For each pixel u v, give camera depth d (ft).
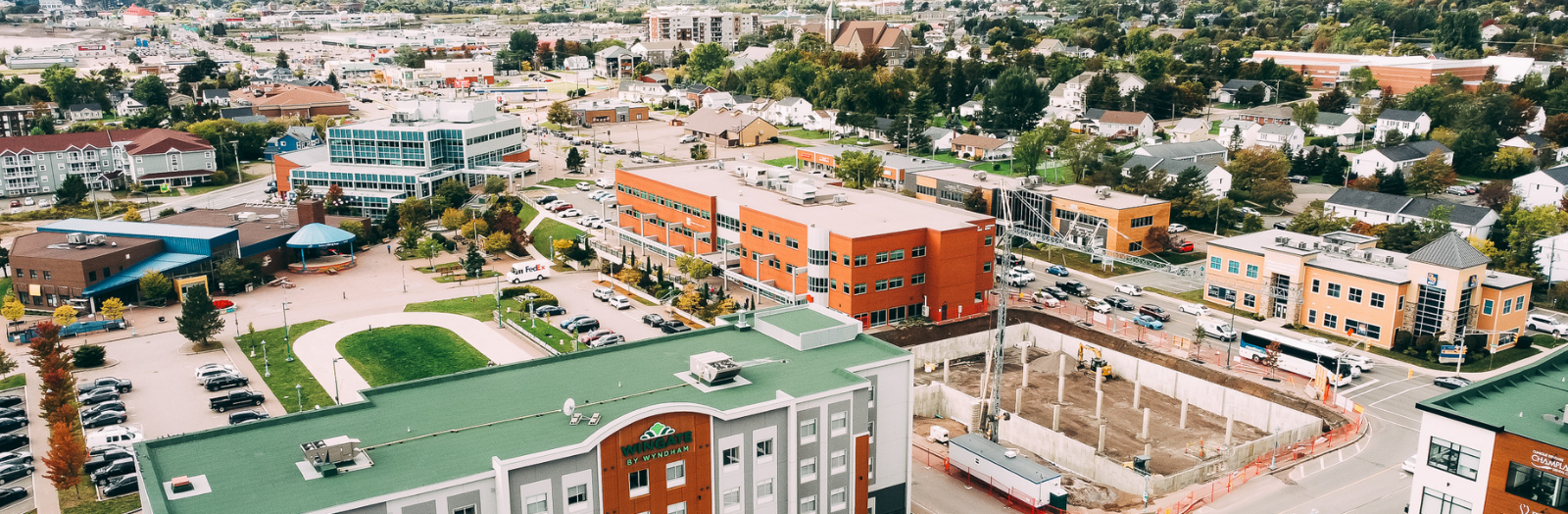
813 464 262.26
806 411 255.29
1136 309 477.77
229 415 352.08
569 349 424.87
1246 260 470.39
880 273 446.60
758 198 525.75
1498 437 229.04
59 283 483.92
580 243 604.49
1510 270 495.41
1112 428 367.66
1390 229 546.67
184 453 226.58
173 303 497.46
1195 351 420.77
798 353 290.15
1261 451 327.26
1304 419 348.59
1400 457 322.34
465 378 271.69
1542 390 255.09
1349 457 323.16
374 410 250.37
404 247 595.47
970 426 367.25
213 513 198.29
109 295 493.36
